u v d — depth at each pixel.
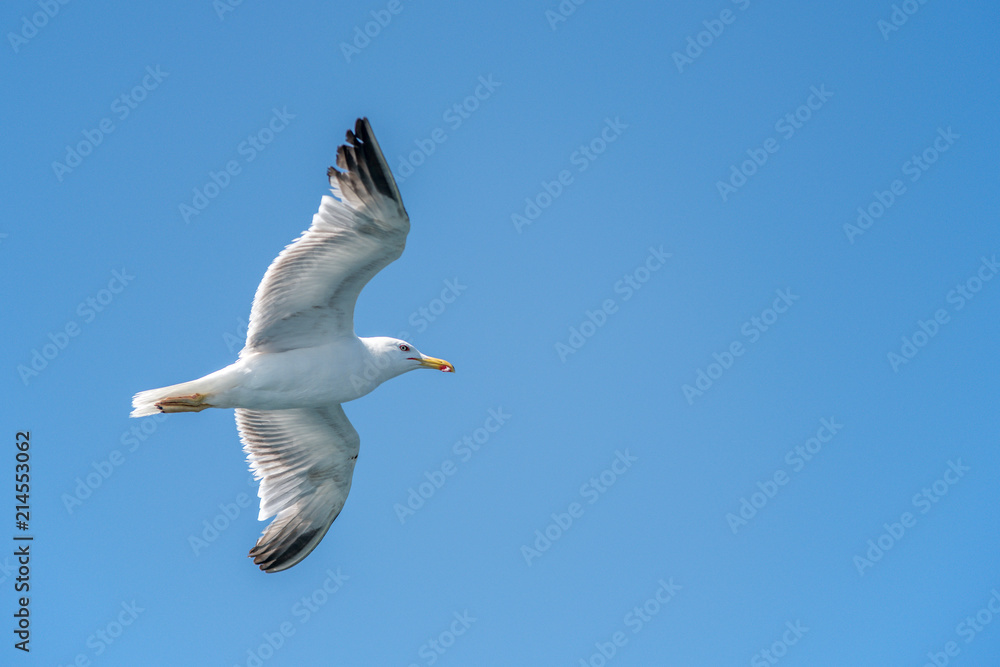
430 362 13.39
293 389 12.59
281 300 12.32
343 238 11.77
